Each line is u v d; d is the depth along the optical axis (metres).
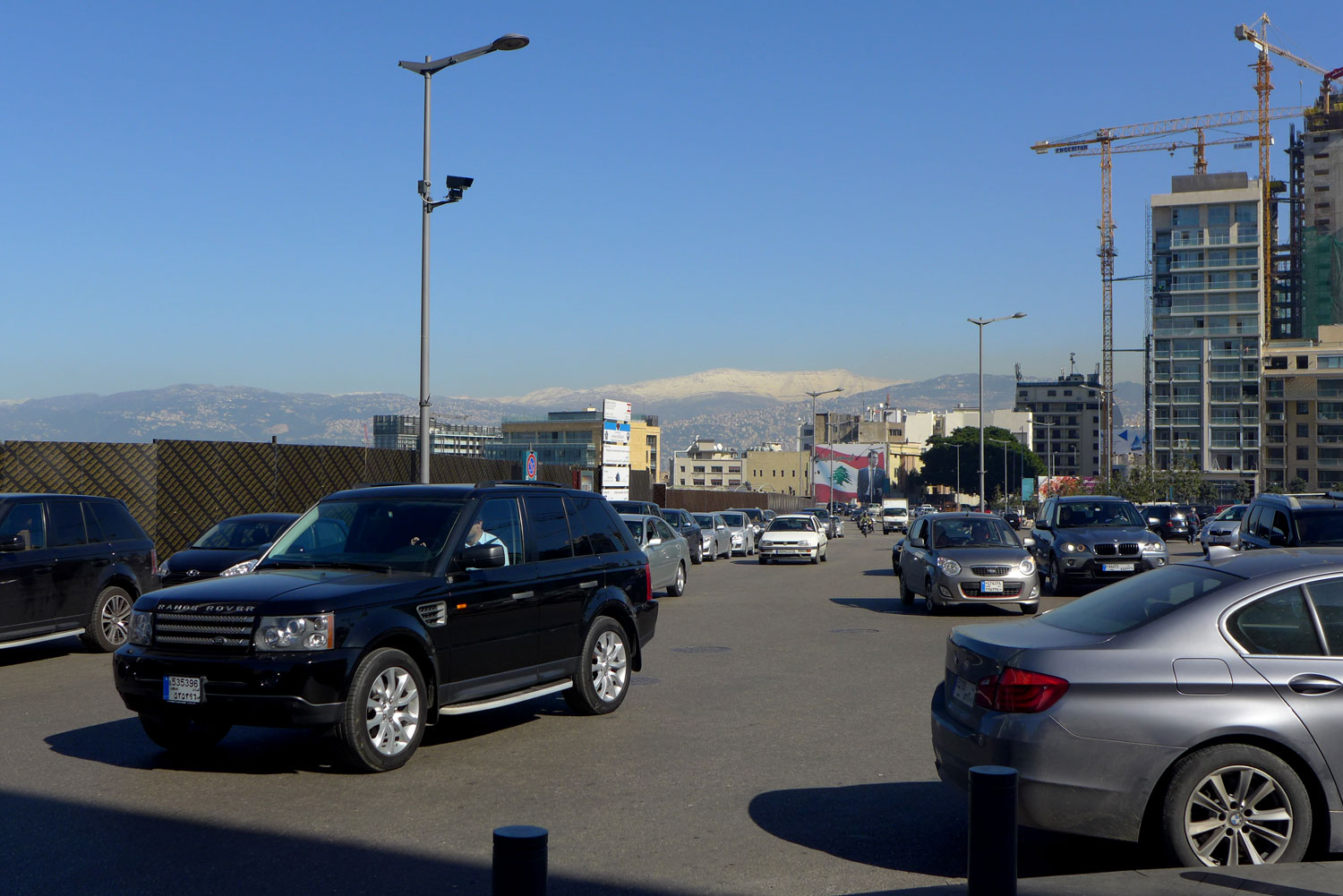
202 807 6.50
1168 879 4.77
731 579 27.23
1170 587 5.74
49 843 5.80
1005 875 3.84
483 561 8.04
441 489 8.79
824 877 5.28
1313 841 5.17
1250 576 5.43
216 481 22.12
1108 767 5.10
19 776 7.27
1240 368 125.31
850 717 9.21
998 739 5.25
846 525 105.38
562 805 6.56
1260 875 4.81
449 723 9.09
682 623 16.80
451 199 21.44
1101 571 20.47
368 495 8.79
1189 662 5.17
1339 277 131.62
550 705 9.91
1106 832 5.12
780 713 9.44
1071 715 5.13
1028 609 17.62
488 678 8.26
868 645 14.02
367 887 5.12
